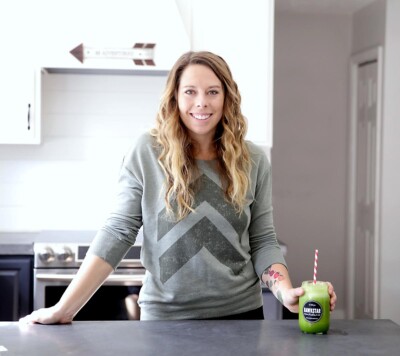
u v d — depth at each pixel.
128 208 2.22
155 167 2.21
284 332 1.95
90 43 3.58
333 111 5.80
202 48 3.83
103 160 4.16
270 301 3.51
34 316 2.05
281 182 5.80
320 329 1.93
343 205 5.83
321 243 5.84
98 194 4.17
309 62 5.76
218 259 2.22
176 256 2.20
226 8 3.82
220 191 2.23
